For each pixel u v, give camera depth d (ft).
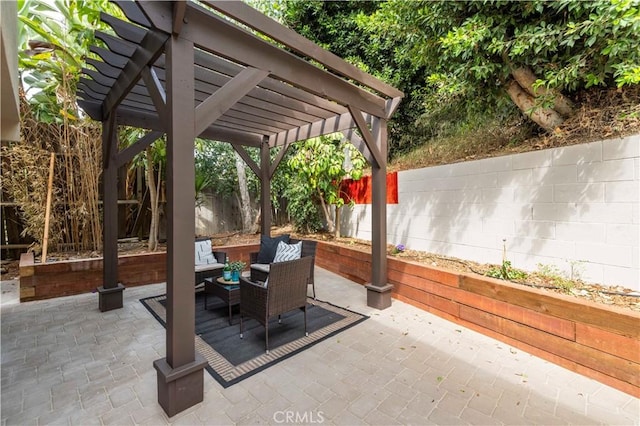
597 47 8.72
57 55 15.55
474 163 12.72
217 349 9.07
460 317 10.70
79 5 13.55
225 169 24.79
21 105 15.52
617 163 8.71
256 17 7.49
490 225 12.14
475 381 7.53
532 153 10.74
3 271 16.65
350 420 6.20
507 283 9.50
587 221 9.34
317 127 15.02
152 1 5.94
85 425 6.04
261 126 15.97
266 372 7.89
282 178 23.65
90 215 16.76
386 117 12.46
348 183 20.61
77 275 13.89
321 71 9.61
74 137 16.42
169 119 6.40
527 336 8.84
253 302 9.46
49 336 9.88
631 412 6.39
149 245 18.04
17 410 6.44
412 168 17.10
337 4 21.08
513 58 10.34
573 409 6.50
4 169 15.23
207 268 13.78
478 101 13.10
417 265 12.34
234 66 9.81
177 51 6.36
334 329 10.46
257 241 21.75
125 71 8.94
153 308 12.31
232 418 6.25
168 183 6.46
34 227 15.69
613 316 7.16
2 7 5.13
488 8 9.98
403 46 14.97
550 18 9.55
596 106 10.34
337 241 19.92
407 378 7.65
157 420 6.19
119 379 7.57
